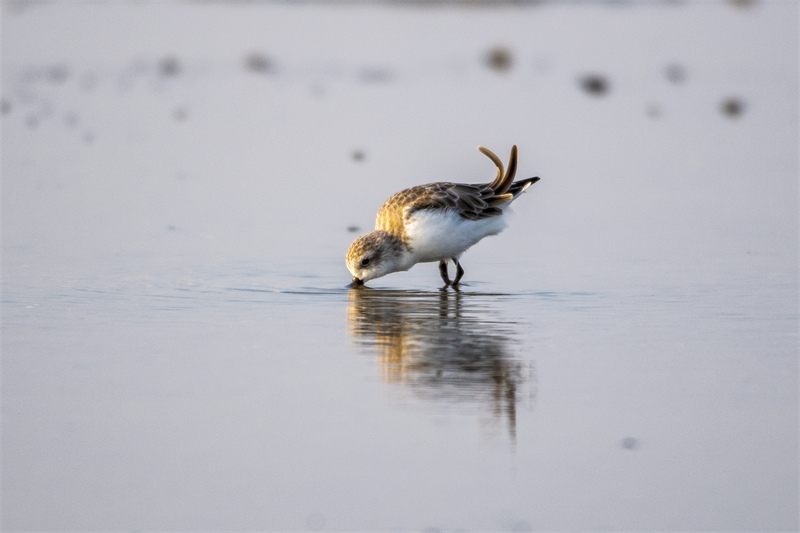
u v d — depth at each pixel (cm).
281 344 998
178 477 717
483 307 1150
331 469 728
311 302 1173
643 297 1179
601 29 3456
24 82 2600
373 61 2908
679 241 1455
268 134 2130
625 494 696
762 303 1141
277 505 685
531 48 3128
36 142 2045
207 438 772
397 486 707
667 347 982
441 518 672
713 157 1988
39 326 1041
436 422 805
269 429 788
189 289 1209
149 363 932
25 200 1642
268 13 3612
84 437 771
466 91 2544
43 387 866
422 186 1311
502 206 1313
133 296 1170
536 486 707
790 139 2125
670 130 2206
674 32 3419
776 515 671
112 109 2341
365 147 2020
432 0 3759
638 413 816
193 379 891
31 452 748
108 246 1399
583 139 2114
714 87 2628
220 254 1379
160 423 796
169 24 3394
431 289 1248
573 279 1273
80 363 928
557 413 819
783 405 829
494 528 661
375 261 1255
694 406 829
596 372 912
